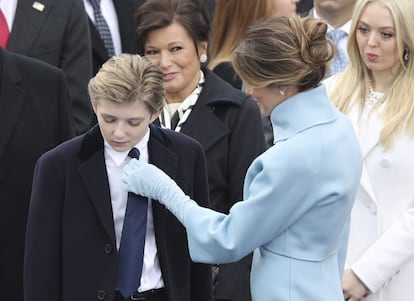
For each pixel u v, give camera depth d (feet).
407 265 52.37
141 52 55.36
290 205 41.04
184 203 42.91
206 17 55.72
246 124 54.29
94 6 77.05
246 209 41.24
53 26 67.67
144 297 44.16
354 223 52.70
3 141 53.42
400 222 51.24
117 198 44.42
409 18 51.39
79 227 44.01
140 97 41.65
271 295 42.04
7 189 53.57
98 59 75.72
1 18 67.10
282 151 41.16
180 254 45.32
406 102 51.88
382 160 51.96
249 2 64.03
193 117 54.65
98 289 43.86
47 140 54.49
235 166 53.93
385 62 52.24
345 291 51.49
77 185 44.14
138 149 44.62
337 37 73.41
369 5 52.31
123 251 44.01
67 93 56.03
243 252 41.65
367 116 53.06
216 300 53.16
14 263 53.93
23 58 55.36
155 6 54.54
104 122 42.42
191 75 55.26
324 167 41.32
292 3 65.72
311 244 41.81
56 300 44.37
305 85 42.19
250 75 41.75
